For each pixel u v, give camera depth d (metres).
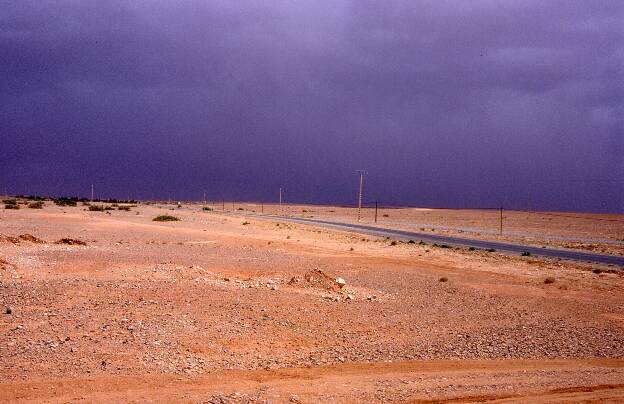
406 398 8.16
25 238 30.39
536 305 17.86
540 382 9.21
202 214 90.94
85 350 10.11
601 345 12.47
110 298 14.90
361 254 34.41
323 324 13.56
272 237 45.88
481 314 15.98
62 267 21.48
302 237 48.16
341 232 59.25
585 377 9.63
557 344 12.42
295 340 11.93
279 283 19.53
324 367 9.99
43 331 11.38
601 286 23.19
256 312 14.05
